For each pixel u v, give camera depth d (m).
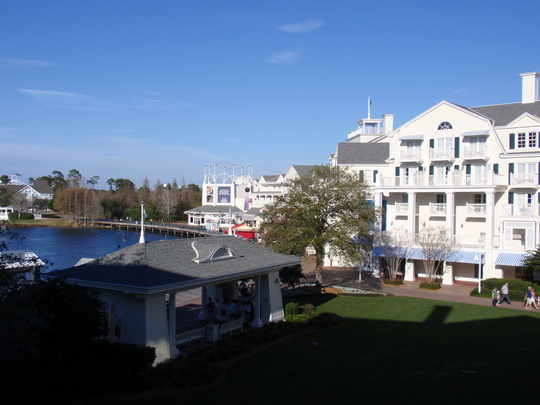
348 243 39.41
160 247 24.50
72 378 16.30
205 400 16.09
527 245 42.66
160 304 21.34
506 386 16.81
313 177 42.38
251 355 22.17
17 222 135.88
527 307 33.94
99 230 125.19
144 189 167.75
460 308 33.97
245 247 29.70
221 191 133.25
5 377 16.81
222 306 29.44
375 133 76.75
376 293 39.56
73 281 21.72
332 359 20.78
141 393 16.80
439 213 48.22
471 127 47.28
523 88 49.75
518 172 45.19
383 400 15.67
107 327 22.06
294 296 37.97
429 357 20.97
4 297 14.86
